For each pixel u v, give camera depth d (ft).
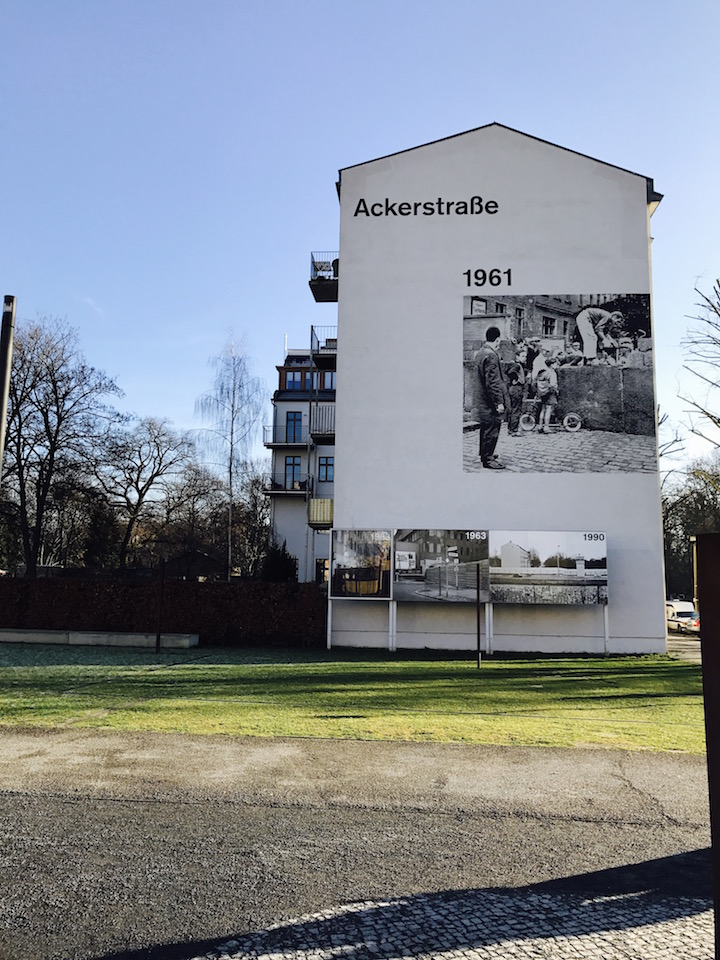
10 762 26.99
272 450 153.99
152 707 40.45
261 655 77.05
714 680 10.93
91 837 19.02
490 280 91.40
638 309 89.30
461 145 94.07
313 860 17.67
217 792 23.29
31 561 119.85
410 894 15.81
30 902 15.15
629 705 44.47
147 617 92.27
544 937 13.89
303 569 148.36
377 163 94.73
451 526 87.86
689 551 179.32
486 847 18.75
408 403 90.43
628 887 16.33
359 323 92.22
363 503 89.30
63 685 49.85
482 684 54.54
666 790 24.31
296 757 28.32
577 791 24.09
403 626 86.48
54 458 120.98
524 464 88.07
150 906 15.06
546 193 92.27
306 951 13.28
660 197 92.12
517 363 89.76
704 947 13.53
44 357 121.39
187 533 180.34
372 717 37.96
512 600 81.71
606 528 86.17
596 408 88.07
